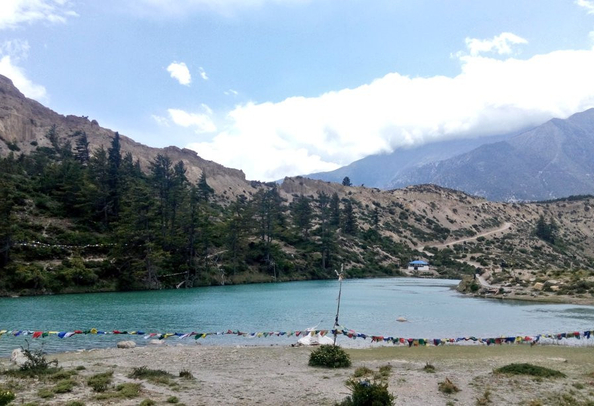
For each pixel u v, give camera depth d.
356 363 24.73
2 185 74.19
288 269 117.88
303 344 31.00
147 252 80.75
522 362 24.62
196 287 89.94
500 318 46.25
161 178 132.00
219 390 17.69
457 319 45.53
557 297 66.06
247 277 105.00
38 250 72.56
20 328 36.50
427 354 27.86
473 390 18.08
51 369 20.28
